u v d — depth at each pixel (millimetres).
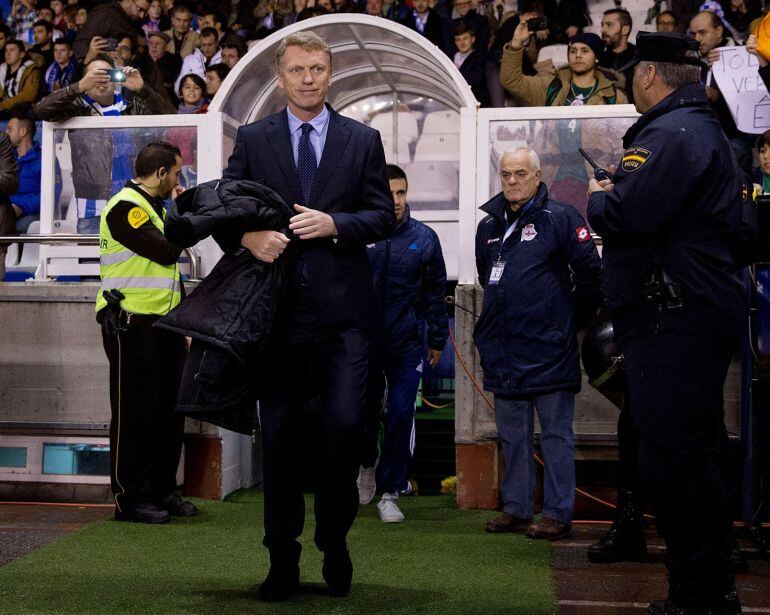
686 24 14578
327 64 5680
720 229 5125
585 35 11641
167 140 10242
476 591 6254
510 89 11930
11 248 14273
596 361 7941
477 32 14094
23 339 9820
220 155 10156
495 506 9406
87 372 9734
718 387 5160
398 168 9172
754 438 7570
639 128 5387
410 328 8992
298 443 5797
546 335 8102
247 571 6750
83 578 6480
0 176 11844
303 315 5590
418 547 7691
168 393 8859
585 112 9562
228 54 15695
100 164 10328
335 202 5672
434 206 13844
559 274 8234
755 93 10297
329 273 5594
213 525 8461
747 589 6500
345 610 5719
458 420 9469
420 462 11672
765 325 7527
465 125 9695
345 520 5828
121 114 10969
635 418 5234
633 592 6348
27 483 9797
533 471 8367
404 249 9055
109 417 9695
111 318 8508
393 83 13344
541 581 6590
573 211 8211
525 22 11758
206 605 5789
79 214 10344
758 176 10000
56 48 16969
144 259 8562
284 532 5805
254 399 5551
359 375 5594
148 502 8609
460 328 9445
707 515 5203
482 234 8617
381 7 15188
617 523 7344
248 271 5441
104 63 10320
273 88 11008
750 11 14078
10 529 8281
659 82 5352
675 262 5086
